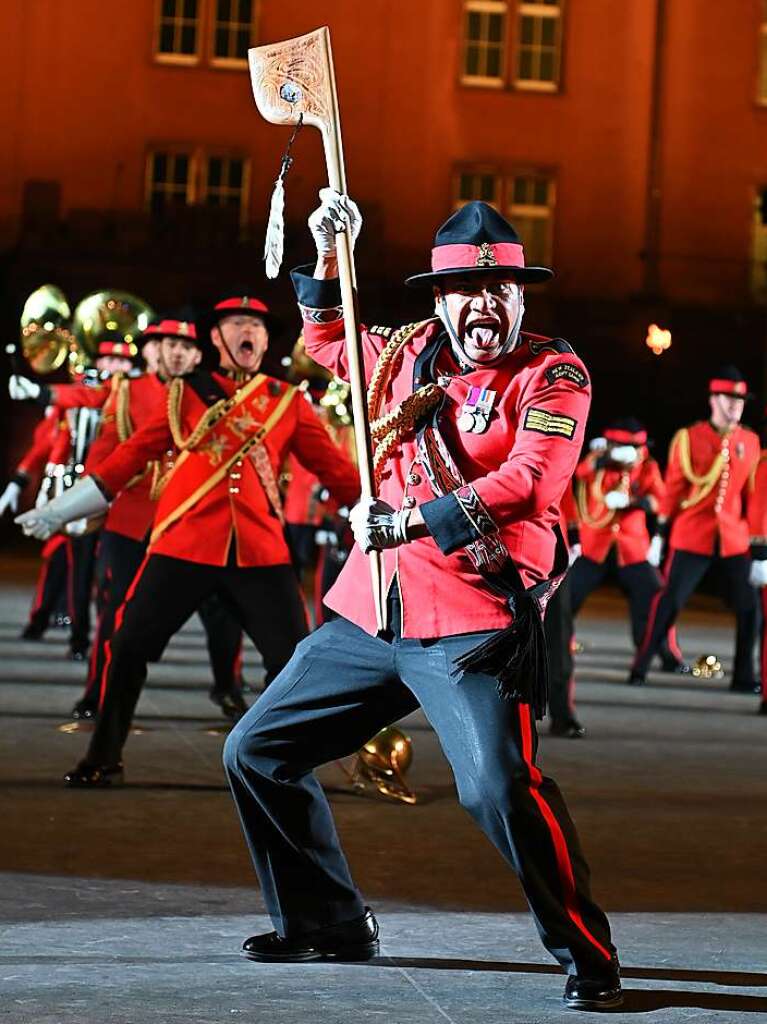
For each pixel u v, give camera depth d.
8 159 40.97
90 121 41.25
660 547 16.20
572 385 5.61
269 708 5.97
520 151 42.06
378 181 41.62
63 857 7.64
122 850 7.83
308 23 41.66
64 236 40.12
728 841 8.51
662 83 41.97
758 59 42.00
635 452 16.17
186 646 17.20
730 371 15.70
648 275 41.62
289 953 6.10
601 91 42.06
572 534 11.93
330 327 6.05
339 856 6.14
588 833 8.59
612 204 42.00
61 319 15.59
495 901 7.10
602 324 41.50
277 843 6.09
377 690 5.90
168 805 8.91
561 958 5.62
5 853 7.68
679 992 5.82
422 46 41.78
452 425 5.71
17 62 40.97
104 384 15.20
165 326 11.95
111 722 9.36
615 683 15.72
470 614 5.62
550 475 5.49
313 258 40.00
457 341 5.71
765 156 41.91
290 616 9.33
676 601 15.67
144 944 6.28
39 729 11.28
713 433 15.71
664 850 8.23
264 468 9.36
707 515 15.63
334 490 9.61
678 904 7.16
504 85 42.03
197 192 41.50
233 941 6.36
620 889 7.40
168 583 9.29
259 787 5.99
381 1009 5.54
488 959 6.20
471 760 5.54
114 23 41.25
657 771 10.64
